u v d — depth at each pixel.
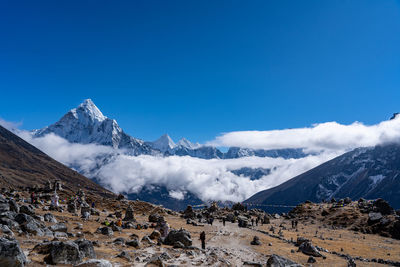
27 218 32.25
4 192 80.44
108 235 39.44
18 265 18.12
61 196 97.69
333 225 102.00
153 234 43.25
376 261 44.72
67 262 21.52
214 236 58.00
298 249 47.06
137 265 24.89
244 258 36.88
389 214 101.19
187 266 27.64
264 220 105.50
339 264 39.31
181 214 111.38
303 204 142.38
